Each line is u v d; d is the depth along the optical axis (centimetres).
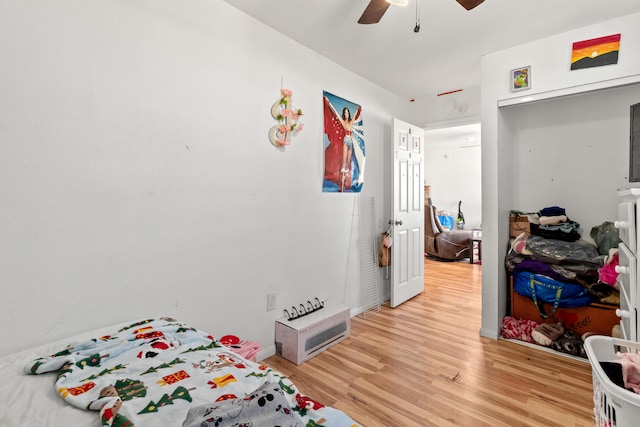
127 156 156
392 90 354
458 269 505
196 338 135
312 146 259
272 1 195
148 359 114
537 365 216
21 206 128
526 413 167
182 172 178
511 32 230
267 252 226
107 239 151
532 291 248
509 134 288
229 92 200
